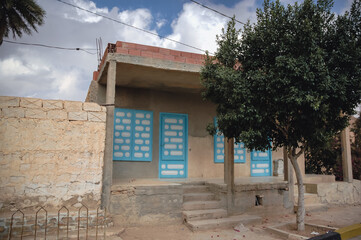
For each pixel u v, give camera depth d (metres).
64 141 6.50
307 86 5.78
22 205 6.05
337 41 6.15
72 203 6.41
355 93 6.07
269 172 12.40
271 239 6.41
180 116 10.97
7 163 6.04
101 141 6.82
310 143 6.64
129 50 7.71
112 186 6.86
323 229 6.93
